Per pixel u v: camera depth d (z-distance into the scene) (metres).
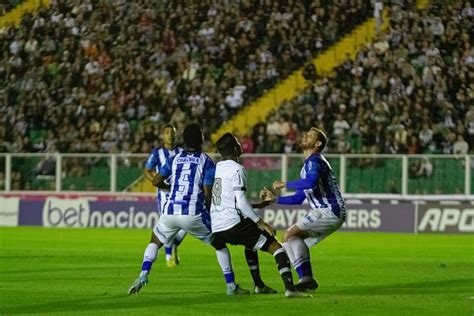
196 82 87.25
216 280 36.72
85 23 95.31
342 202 31.86
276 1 91.94
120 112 86.81
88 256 49.19
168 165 31.69
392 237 67.56
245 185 29.48
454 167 71.31
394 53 85.00
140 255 50.03
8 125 89.00
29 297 30.81
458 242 63.00
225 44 89.94
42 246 56.56
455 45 85.81
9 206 78.75
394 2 88.69
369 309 27.58
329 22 90.12
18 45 95.19
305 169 31.30
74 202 77.31
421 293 32.19
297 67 87.88
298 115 81.69
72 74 91.12
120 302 29.30
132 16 94.38
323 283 35.78
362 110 80.06
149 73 89.19
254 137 81.44
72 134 86.06
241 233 29.61
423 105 80.31
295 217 72.81
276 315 26.27
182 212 30.47
